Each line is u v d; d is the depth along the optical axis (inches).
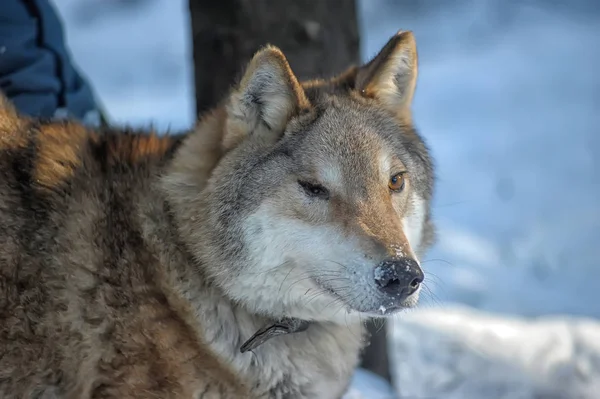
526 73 1187.3
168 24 1456.7
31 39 334.0
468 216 781.3
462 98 1106.1
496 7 1437.0
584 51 1256.8
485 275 657.6
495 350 446.0
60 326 237.8
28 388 238.7
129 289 241.8
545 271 674.2
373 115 276.4
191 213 251.9
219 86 388.5
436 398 407.8
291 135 260.2
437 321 484.4
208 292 250.2
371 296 239.9
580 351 442.6
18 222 244.2
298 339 262.8
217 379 249.0
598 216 767.7
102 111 384.2
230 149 258.4
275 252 252.5
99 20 1489.9
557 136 965.8
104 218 249.0
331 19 385.4
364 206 253.8
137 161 267.0
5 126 261.4
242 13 376.8
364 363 406.6
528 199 813.9
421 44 1330.0
